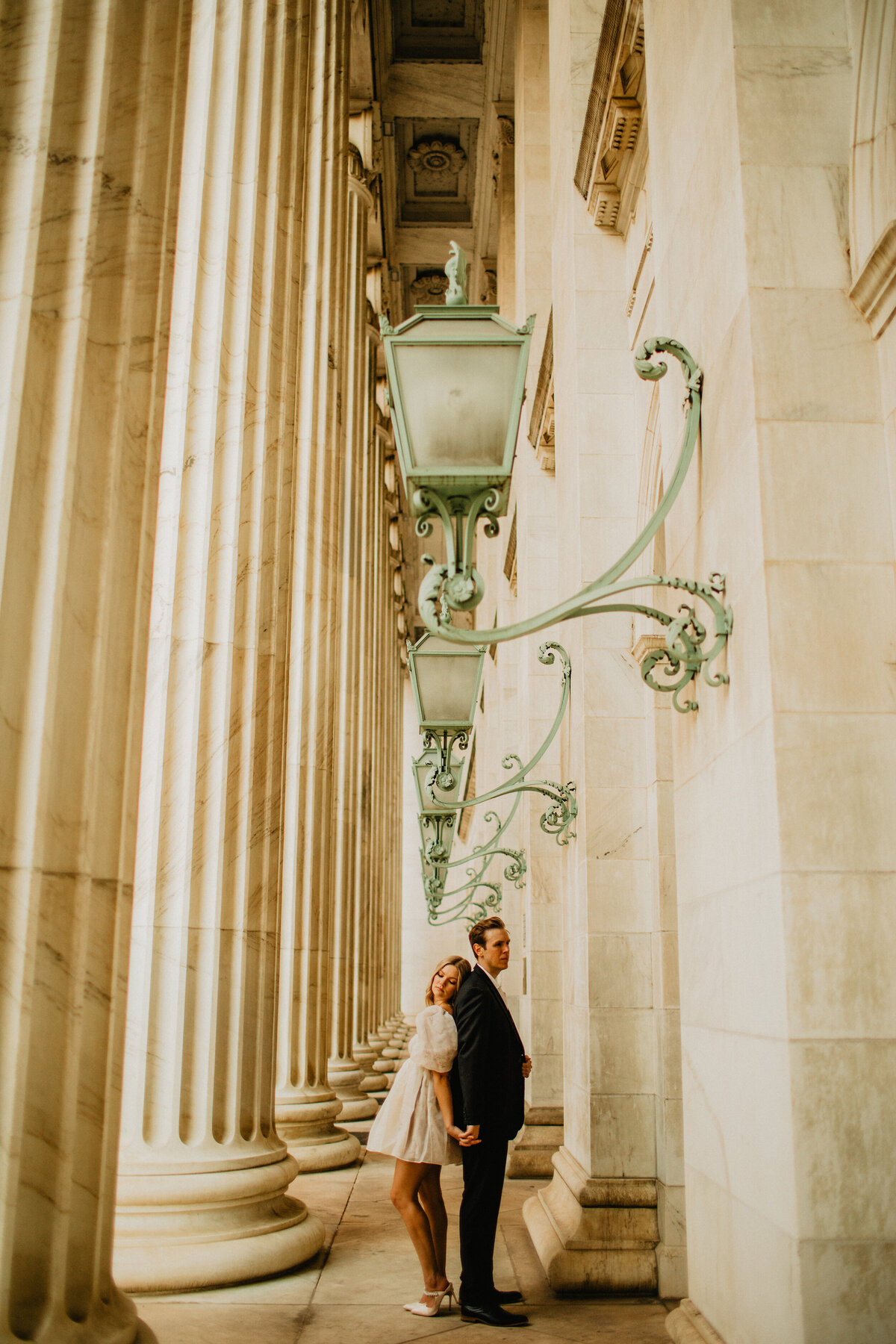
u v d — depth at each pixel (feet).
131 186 16.56
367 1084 67.36
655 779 28.43
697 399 17.11
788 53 15.53
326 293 46.83
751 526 14.42
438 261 106.63
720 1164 15.39
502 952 23.95
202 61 30.58
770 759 13.50
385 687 106.73
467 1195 22.43
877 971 12.92
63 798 14.85
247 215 29.89
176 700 26.84
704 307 17.13
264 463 29.43
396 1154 23.02
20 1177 13.83
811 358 14.57
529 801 46.19
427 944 153.48
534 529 50.42
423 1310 22.45
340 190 48.11
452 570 15.80
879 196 14.06
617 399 32.01
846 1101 12.61
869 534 14.10
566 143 36.17
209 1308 22.35
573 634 32.27
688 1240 17.21
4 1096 13.52
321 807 43.83
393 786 124.57
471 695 41.52
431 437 15.79
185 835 25.96
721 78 16.21
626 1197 25.90
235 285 29.35
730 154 15.64
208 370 28.58
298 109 33.01
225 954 25.96
